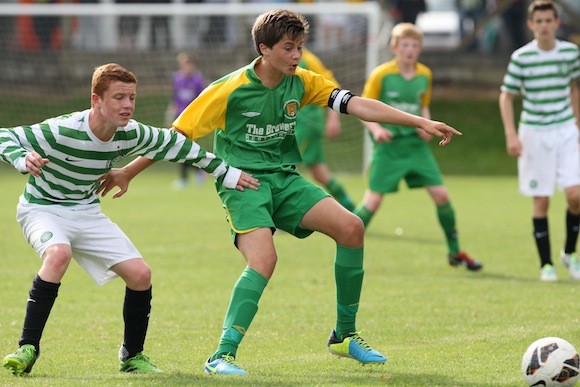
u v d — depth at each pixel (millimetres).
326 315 23094
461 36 72625
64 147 16406
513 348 18969
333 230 17219
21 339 16422
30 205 17016
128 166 17656
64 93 63750
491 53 70250
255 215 16953
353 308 17594
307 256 32812
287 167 17875
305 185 17562
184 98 55469
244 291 16609
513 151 27938
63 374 16938
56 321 22500
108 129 16375
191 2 68000
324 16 62875
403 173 31188
